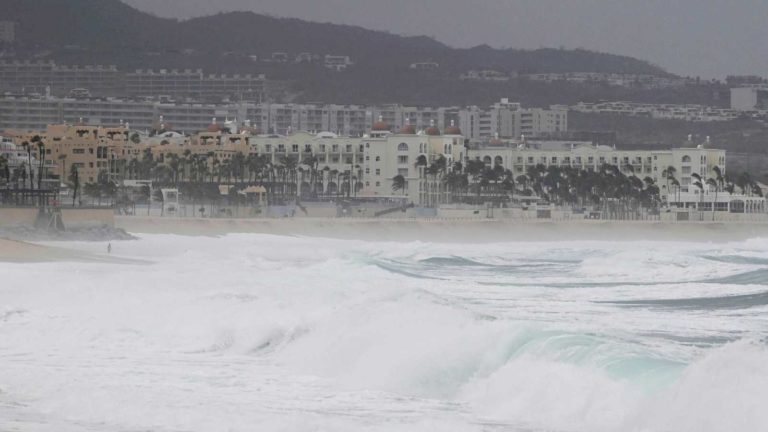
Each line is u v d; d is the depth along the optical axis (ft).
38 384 503.20
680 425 388.78
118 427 422.41
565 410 431.43
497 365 492.13
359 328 586.45
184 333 647.97
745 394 384.68
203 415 441.68
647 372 446.60
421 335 551.59
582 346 489.26
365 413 447.83
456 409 453.58
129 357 586.45
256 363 568.82
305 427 422.00
